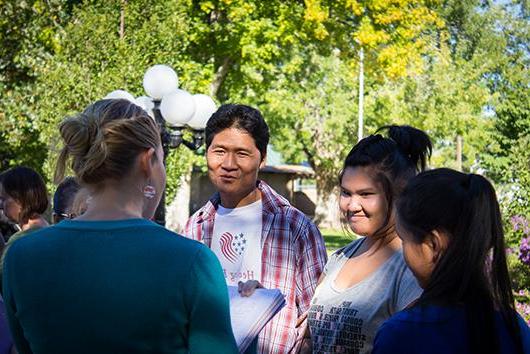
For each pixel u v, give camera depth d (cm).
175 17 1278
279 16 1716
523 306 722
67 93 1217
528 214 1003
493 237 197
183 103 764
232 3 1664
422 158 289
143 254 191
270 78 1908
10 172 408
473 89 2558
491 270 198
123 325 186
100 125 203
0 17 1357
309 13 1661
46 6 1387
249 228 353
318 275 342
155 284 187
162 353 188
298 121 2638
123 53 1211
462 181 200
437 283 194
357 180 276
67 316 190
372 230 277
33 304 195
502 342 193
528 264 936
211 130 350
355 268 285
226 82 1934
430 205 196
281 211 354
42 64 1348
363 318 268
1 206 425
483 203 196
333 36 1864
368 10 1842
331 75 2558
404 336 191
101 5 1243
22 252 201
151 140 208
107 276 189
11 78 1456
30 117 1388
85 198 215
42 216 415
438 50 2514
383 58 1803
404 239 203
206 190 3628
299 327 319
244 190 352
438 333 190
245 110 346
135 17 1244
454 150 3553
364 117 2667
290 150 3095
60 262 194
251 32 1688
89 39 1212
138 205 206
